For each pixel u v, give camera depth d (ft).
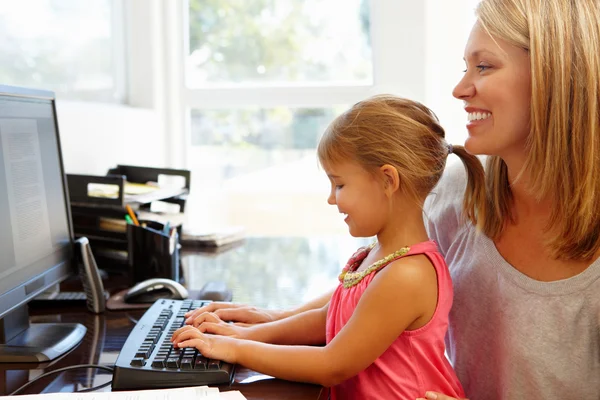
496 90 3.13
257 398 2.93
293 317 3.67
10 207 3.47
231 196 9.14
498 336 3.40
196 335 3.25
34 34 6.32
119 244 5.43
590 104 2.95
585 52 2.94
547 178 3.09
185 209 6.78
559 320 3.19
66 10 7.02
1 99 3.47
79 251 4.30
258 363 3.13
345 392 3.41
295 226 9.21
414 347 3.17
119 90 8.55
